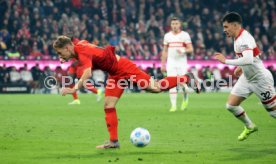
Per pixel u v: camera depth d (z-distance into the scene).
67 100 61.41
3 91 76.38
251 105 54.56
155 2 90.56
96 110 47.75
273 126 36.22
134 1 90.69
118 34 86.25
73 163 23.22
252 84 28.09
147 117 41.84
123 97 67.88
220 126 36.12
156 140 29.84
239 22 27.19
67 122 38.22
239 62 26.73
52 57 77.06
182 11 91.12
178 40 49.34
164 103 57.09
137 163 23.22
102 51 26.55
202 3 92.38
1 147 27.23
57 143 28.58
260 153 25.67
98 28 84.44
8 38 78.69
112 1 88.38
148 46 84.06
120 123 37.91
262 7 92.25
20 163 23.17
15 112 45.69
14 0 83.31
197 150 26.53
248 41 26.89
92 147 27.34
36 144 28.22
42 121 38.81
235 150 26.53
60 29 82.12
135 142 26.00
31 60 76.81
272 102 28.16
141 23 86.25
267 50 86.81
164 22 88.44
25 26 81.19
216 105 53.78
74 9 86.69
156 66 80.00
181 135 31.84
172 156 24.89
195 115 43.41
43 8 84.25
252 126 28.91
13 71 76.50
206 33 87.44
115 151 26.17
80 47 25.91
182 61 49.66
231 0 92.44
